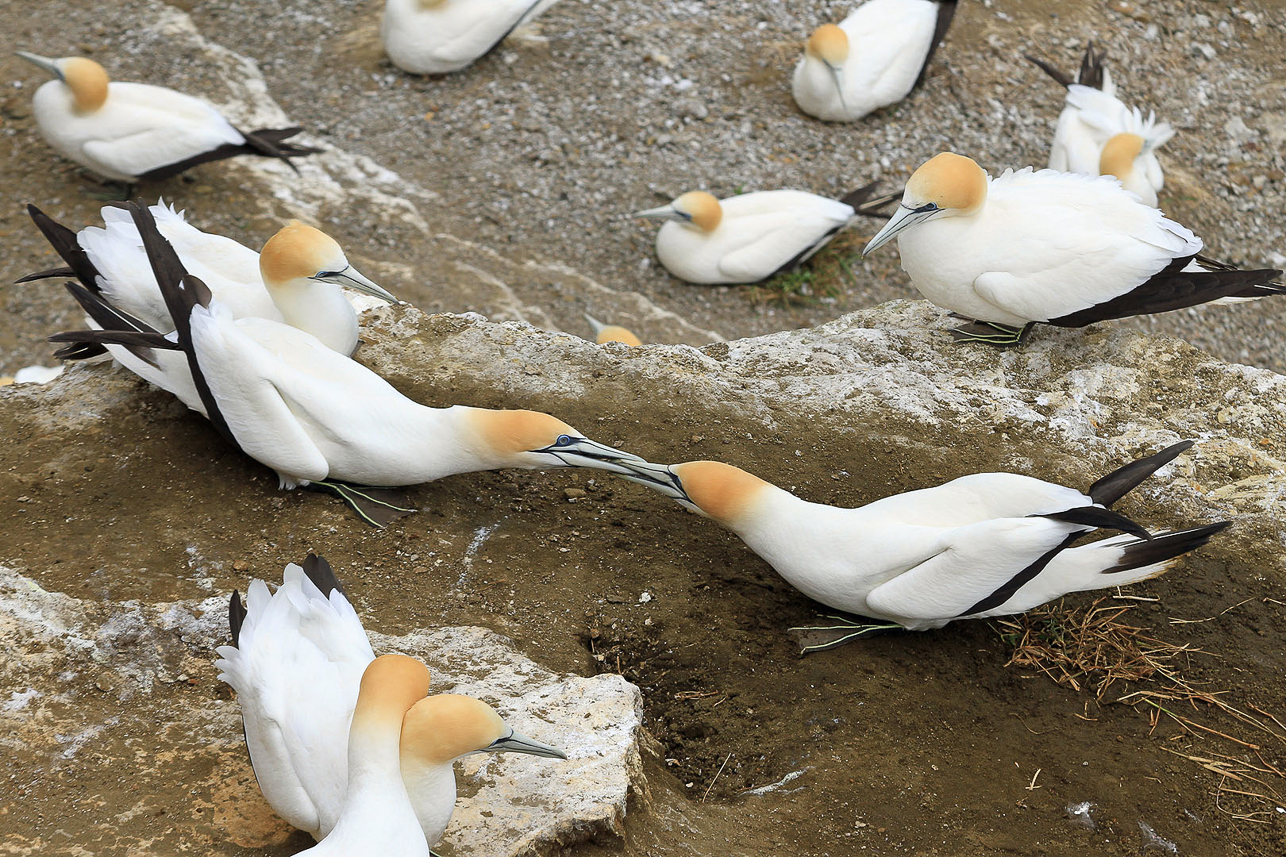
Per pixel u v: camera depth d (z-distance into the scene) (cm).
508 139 1877
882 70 1930
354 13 2130
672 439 906
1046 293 942
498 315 1554
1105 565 698
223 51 2002
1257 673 727
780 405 951
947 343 1040
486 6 1927
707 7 2169
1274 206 1950
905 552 696
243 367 782
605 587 780
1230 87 2152
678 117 1939
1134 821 625
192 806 574
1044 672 724
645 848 573
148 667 661
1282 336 1773
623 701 644
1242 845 619
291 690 540
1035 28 2194
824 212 1683
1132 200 959
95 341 807
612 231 1756
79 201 1675
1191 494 868
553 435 791
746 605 773
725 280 1702
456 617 737
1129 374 992
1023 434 925
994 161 1928
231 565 760
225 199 1698
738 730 688
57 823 558
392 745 492
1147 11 2264
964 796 633
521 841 547
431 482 863
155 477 843
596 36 2072
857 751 660
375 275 1588
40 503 809
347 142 1852
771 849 596
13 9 2044
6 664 644
